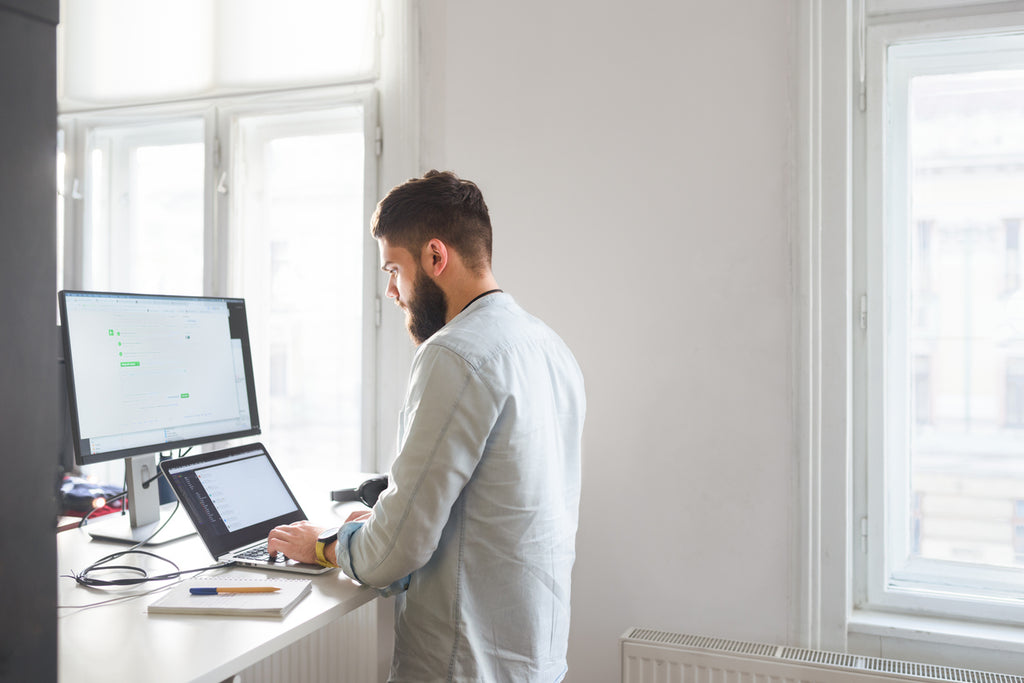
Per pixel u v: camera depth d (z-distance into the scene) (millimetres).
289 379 2523
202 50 2557
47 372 535
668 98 1970
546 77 2082
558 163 2068
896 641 1829
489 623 1244
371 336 2326
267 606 1165
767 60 1888
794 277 1865
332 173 2479
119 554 1447
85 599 1233
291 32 2441
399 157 2279
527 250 2092
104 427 1461
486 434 1192
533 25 2094
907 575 1934
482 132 2145
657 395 1972
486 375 1196
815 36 1845
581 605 2031
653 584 1974
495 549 1235
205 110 2543
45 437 534
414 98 2229
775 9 1880
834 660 1725
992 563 1880
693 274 1945
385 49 2322
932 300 1914
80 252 2730
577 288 2045
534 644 1255
